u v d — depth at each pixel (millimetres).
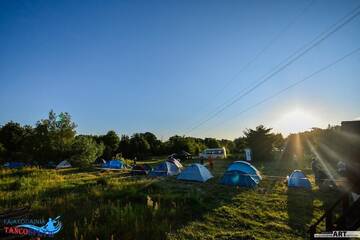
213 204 12320
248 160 40531
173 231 8859
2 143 62344
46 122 41875
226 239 8203
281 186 17297
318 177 17172
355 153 9953
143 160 61875
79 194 14477
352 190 6961
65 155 41781
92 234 8320
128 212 10164
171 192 14844
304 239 8148
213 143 84000
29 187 17359
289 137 43125
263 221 9898
